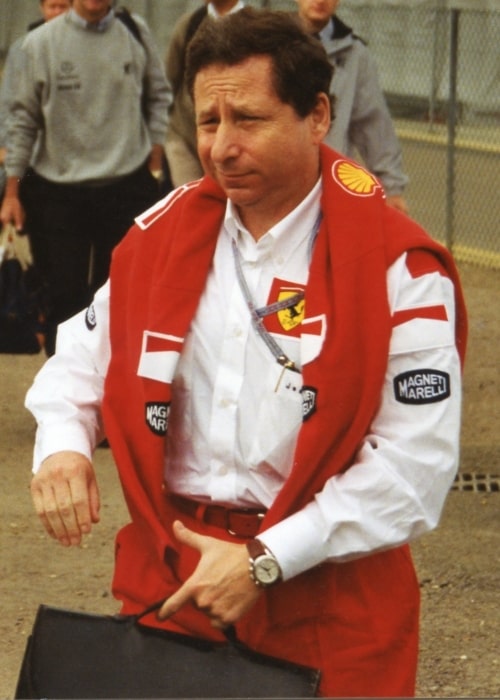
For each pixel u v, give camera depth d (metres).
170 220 3.81
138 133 9.52
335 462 3.54
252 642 3.72
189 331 3.72
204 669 3.46
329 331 3.54
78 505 3.73
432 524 3.56
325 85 3.63
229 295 3.69
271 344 3.63
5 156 9.48
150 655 3.49
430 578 7.34
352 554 3.49
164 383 3.67
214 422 3.69
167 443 3.80
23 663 3.58
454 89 16.28
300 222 3.65
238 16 3.57
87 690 3.49
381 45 20.89
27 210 9.52
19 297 9.52
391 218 3.62
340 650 3.70
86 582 7.28
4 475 8.91
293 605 3.68
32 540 7.83
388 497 3.49
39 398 3.93
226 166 3.56
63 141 9.39
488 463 9.24
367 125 8.90
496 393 10.87
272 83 3.53
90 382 3.96
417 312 3.55
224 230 3.73
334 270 3.56
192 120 9.09
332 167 3.65
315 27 8.57
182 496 3.80
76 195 9.41
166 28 26.11
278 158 3.56
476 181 18.38
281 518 3.53
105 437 4.11
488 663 6.41
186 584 3.47
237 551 3.47
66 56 9.34
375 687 3.71
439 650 6.52
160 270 3.75
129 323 3.77
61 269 9.51
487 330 12.85
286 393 3.61
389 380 3.56
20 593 7.11
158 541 3.68
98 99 9.39
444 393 3.54
